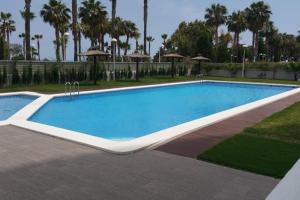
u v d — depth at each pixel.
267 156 6.40
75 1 31.75
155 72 35.91
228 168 5.73
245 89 27.73
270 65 38.38
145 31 40.03
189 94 23.78
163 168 5.70
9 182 4.97
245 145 7.29
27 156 6.34
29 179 5.11
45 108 15.03
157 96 21.98
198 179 5.19
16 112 13.31
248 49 68.31
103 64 28.64
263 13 55.66
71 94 18.12
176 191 4.71
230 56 51.91
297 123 10.16
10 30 65.94
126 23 62.66
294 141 7.76
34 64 22.97
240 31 60.38
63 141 7.58
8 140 7.62
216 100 20.88
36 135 8.18
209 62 45.53
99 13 40.59
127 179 5.15
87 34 48.81
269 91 26.36
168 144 7.39
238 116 11.57
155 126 12.68
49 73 24.03
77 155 6.45
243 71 39.91
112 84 25.34
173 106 18.03
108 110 15.99
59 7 41.25
